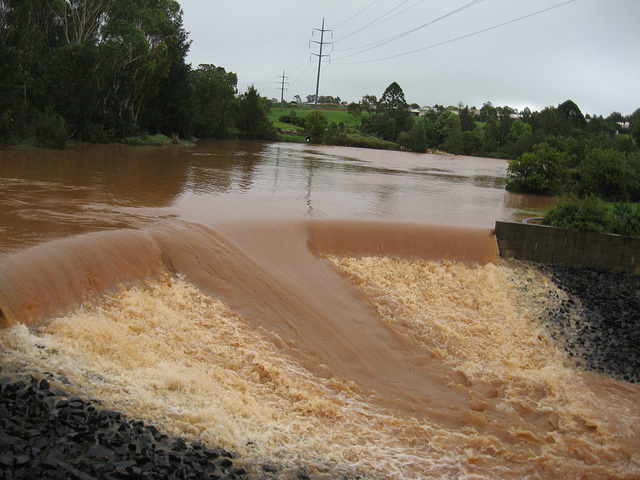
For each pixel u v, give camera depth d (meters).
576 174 32.72
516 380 13.24
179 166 29.92
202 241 13.56
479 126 113.44
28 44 36.66
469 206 24.58
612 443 10.96
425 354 13.88
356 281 15.92
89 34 44.88
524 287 16.98
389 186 29.91
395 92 109.94
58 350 8.62
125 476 6.51
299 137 82.50
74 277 10.47
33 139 32.53
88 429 7.05
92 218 13.92
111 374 8.56
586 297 16.53
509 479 9.21
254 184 25.25
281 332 12.27
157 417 7.96
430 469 8.97
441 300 16.14
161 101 54.44
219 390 9.33
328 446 8.83
